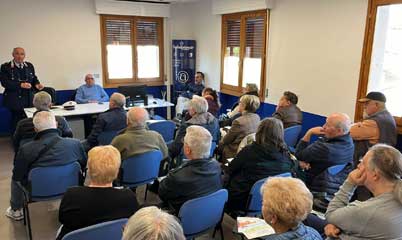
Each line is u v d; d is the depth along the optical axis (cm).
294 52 479
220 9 616
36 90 529
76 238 151
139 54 704
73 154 275
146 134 300
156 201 344
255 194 232
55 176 265
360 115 391
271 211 132
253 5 530
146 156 291
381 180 150
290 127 392
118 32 669
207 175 217
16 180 270
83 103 566
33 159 260
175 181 213
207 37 689
